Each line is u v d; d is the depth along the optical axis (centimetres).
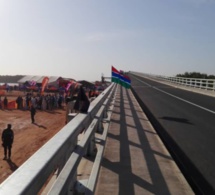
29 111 3606
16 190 145
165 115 1377
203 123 1166
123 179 454
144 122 998
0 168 1370
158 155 593
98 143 555
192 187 488
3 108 3816
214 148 755
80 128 362
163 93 3056
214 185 504
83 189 316
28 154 1619
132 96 2166
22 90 6819
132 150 620
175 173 492
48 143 249
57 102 3981
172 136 890
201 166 605
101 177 458
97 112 630
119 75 2361
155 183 443
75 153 317
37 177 170
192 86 3847
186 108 1717
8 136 1505
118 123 947
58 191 221
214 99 2448
